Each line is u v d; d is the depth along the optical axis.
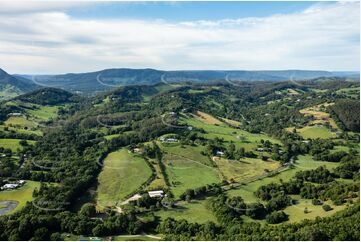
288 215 130.38
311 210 132.62
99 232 118.75
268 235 103.12
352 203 127.56
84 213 133.50
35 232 114.38
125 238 117.56
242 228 115.00
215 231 118.12
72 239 115.25
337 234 94.38
